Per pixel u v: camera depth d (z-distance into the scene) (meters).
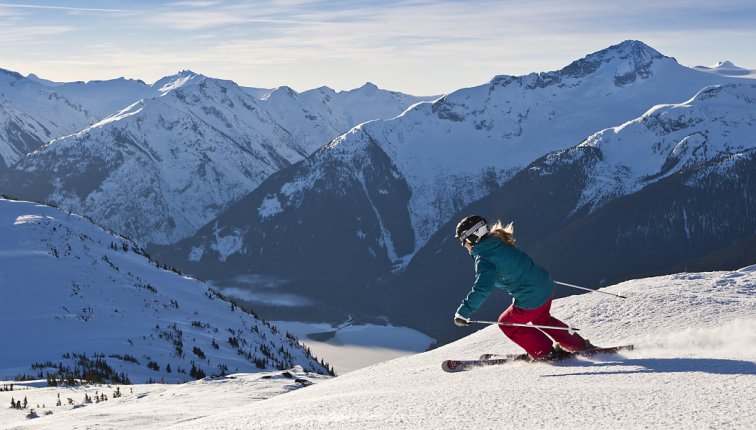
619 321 9.60
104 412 10.88
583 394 4.82
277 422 5.19
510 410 4.54
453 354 9.81
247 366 41.84
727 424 3.62
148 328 45.66
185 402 11.96
